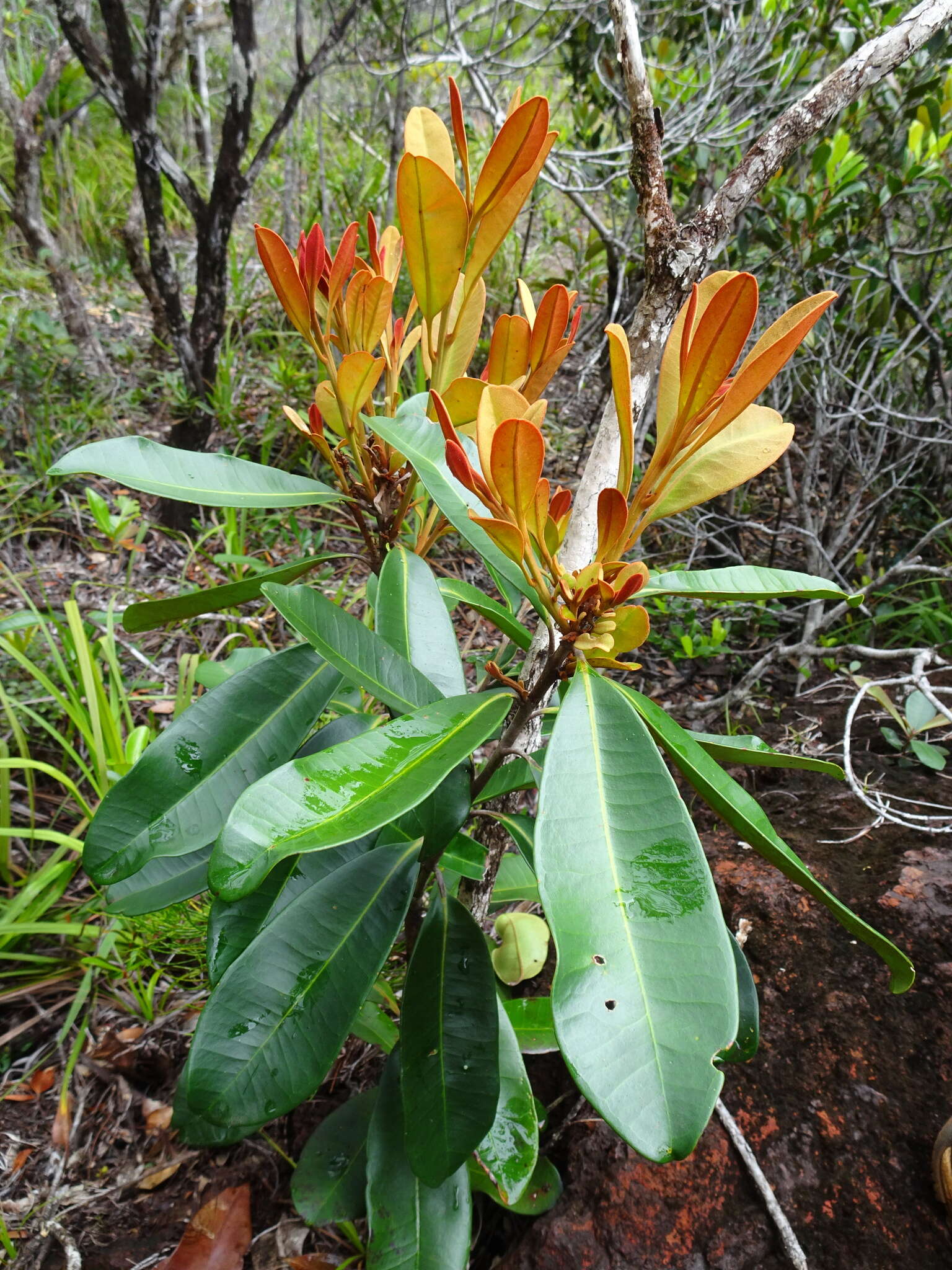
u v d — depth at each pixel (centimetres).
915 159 110
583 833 32
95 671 88
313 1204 54
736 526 133
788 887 71
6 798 81
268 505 49
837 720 102
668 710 112
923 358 139
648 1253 51
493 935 67
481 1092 44
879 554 141
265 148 137
